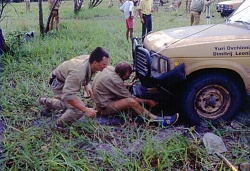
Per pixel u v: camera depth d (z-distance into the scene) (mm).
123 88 4434
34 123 4441
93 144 3797
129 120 4375
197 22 10102
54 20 11352
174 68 4066
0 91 5297
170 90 4273
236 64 4086
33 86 5625
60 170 3326
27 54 7406
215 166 3480
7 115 4594
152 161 3488
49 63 6746
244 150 3744
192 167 3461
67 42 8406
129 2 9430
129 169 3311
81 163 3395
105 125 4320
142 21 10102
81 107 3953
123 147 3818
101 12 18172
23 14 16781
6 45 7379
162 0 23594
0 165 3402
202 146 3844
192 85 4207
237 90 4250
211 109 4324
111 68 4562
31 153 3588
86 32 10438
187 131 4203
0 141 3863
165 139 3896
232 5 11969
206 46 4055
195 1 9883
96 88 4461
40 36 9547
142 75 4277
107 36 9797
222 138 4062
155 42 4512
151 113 4574
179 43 4141
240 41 4074
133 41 5055
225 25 4828
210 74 4188
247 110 4570
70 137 3902
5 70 6348
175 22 13258
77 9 17219
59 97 4574
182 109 4320
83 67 3914
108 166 3441
